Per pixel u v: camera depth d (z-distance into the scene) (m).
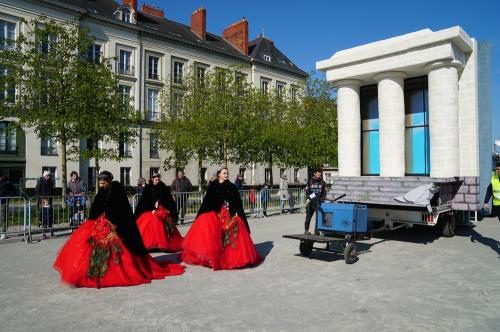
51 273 6.57
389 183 9.84
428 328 4.14
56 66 17.33
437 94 9.75
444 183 9.64
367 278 6.19
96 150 18.89
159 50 36.00
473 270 6.66
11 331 4.07
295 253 8.25
